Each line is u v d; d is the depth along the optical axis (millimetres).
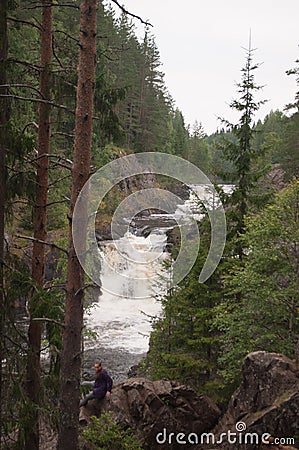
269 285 11703
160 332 14141
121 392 10867
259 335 11969
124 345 21156
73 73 7461
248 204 15836
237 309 12422
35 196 8352
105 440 9156
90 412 10609
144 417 10305
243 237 12734
